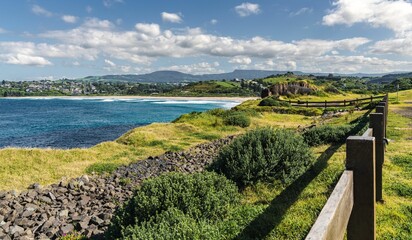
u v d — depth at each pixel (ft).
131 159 62.69
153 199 22.79
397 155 35.37
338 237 7.69
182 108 353.72
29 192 39.60
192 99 613.52
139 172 52.16
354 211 10.40
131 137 81.76
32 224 29.89
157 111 307.58
